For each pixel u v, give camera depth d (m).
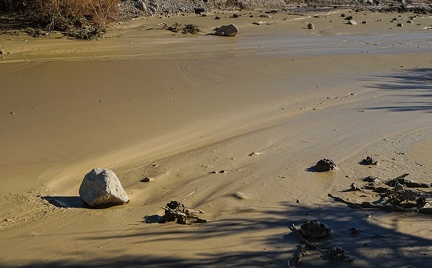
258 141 8.98
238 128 9.75
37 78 12.45
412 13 31.78
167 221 6.02
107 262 5.19
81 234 5.70
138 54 15.79
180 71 13.96
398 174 7.62
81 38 17.25
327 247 5.50
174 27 20.55
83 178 6.95
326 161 7.70
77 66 13.77
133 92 11.74
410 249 5.49
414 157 8.32
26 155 8.04
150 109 10.59
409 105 11.69
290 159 8.16
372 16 29.19
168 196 6.77
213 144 8.81
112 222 5.99
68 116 9.91
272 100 11.74
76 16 18.47
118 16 20.62
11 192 6.73
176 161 7.99
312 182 7.27
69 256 5.28
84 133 9.09
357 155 8.39
